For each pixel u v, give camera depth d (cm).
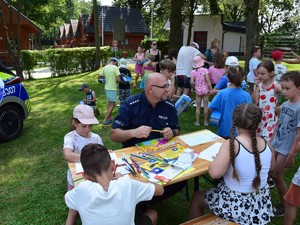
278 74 593
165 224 321
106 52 1678
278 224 313
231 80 359
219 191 242
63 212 341
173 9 1354
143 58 1037
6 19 2055
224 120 360
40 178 423
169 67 412
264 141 235
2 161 479
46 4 3925
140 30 3162
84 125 300
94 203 190
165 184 232
